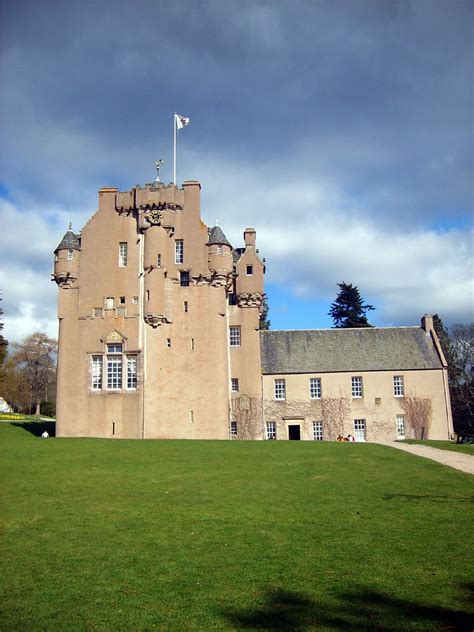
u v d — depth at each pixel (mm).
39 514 20578
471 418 77750
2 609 12836
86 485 25312
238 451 35500
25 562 15828
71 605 13031
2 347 87625
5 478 26578
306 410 56000
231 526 19031
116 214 53094
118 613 12578
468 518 19578
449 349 83250
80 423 49812
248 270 56250
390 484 25422
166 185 52812
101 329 51125
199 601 13188
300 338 59500
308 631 11578
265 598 13297
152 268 51156
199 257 52531
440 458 33656
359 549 16578
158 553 16469
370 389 56531
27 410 116125
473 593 13320
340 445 39156
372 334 59906
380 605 12781
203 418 50156
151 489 24562
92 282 52000
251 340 55344
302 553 16328
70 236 53125
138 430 49125
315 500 22500
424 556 15891
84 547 17047
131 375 50406
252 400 54344
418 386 56625
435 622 11836
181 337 51406
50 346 112250
